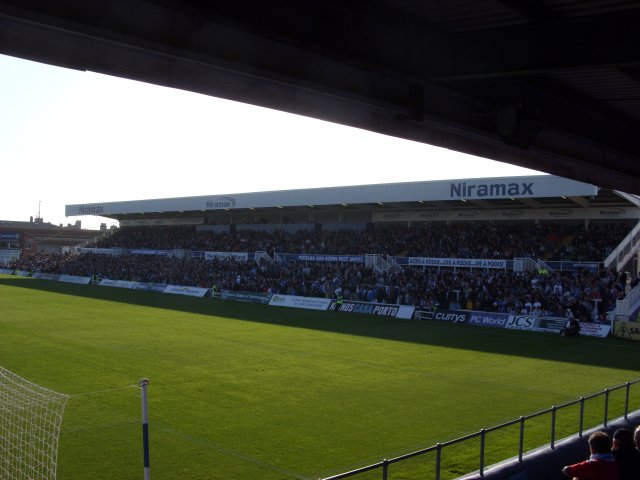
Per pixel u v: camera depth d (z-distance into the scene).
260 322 35.91
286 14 6.88
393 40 7.98
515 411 15.87
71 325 32.53
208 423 14.38
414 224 55.06
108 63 6.95
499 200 45.22
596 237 43.41
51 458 11.30
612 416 15.10
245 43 7.27
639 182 17.62
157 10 6.44
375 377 20.20
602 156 14.52
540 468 9.80
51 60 6.55
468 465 11.67
